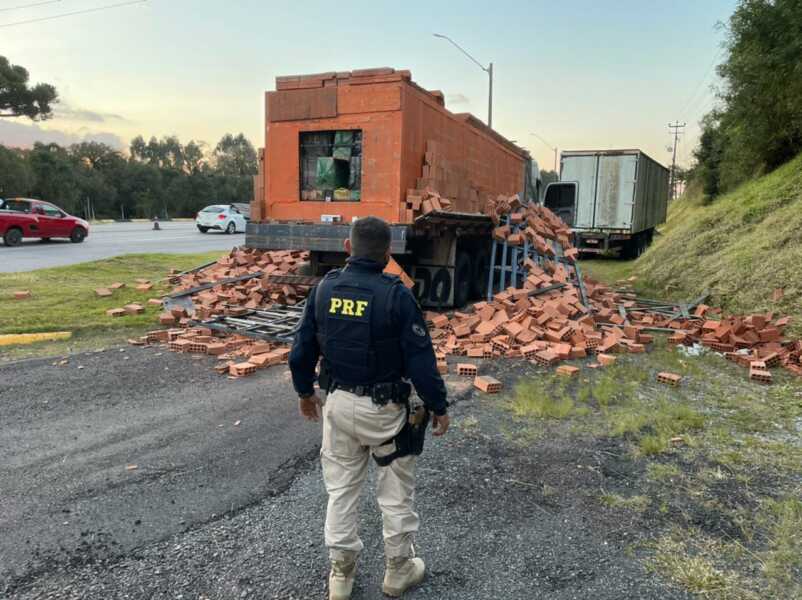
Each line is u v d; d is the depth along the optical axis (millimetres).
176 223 50406
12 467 3951
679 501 3580
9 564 2900
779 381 6258
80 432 4570
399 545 2639
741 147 18719
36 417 4883
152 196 83312
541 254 10727
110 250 18828
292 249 8195
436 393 2512
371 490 3670
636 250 21672
